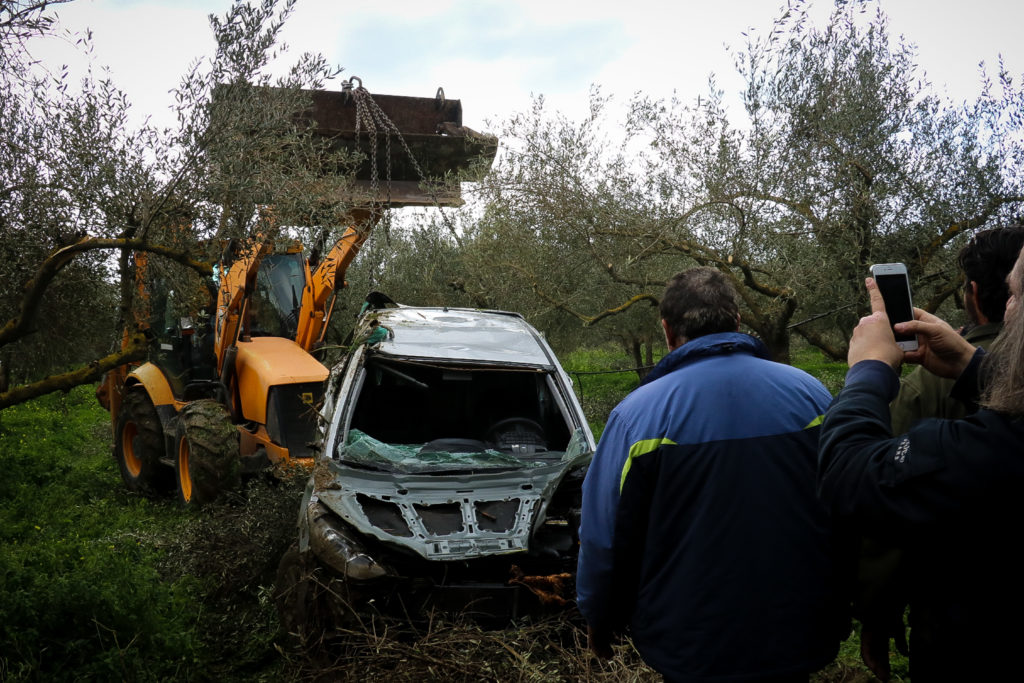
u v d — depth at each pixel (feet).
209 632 14.42
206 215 14.58
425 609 12.85
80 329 18.24
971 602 4.54
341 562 12.42
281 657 13.37
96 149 13.78
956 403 7.14
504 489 14.10
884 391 5.22
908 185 21.98
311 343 24.59
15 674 11.37
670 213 24.21
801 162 22.31
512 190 26.66
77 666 11.89
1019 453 4.14
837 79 22.68
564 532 14.65
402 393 17.97
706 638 6.29
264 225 15.10
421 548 12.46
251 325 25.91
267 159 15.56
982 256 6.76
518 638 11.84
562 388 16.57
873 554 5.71
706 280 7.30
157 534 20.44
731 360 6.86
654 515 6.56
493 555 12.59
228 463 21.53
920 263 21.38
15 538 20.77
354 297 34.88
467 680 11.21
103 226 14.42
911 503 4.41
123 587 13.62
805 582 6.31
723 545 6.32
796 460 6.44
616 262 26.03
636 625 6.78
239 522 17.19
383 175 23.24
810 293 22.74
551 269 27.89
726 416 6.50
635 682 10.58
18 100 13.87
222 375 23.45
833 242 22.22
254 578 15.94
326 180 17.21
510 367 16.55
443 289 36.22
